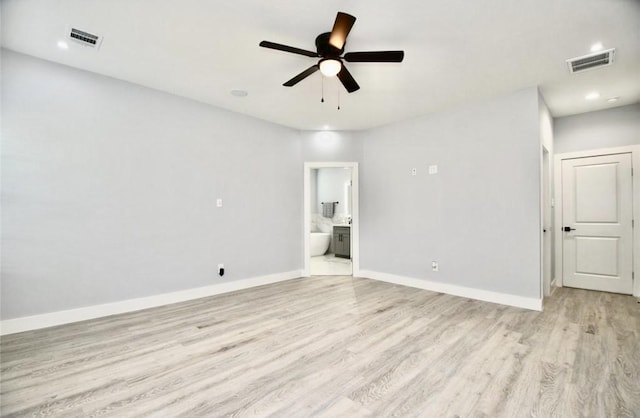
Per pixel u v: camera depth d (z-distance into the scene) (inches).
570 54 109.3
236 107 164.6
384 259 194.9
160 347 98.9
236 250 171.9
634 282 155.2
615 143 160.2
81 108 122.5
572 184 172.7
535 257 135.0
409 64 116.5
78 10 87.0
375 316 127.9
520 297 139.0
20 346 98.8
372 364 87.9
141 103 137.6
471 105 155.8
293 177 202.1
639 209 153.9
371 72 123.0
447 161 164.9
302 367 86.4
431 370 84.6
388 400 71.4
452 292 161.9
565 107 161.6
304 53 93.9
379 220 197.6
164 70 123.3
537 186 134.8
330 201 328.2
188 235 152.6
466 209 157.2
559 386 76.5
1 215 106.7
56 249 117.0
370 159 203.2
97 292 125.9
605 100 151.7
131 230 134.8
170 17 89.7
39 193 113.7
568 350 95.7
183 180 151.1
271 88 139.8
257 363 88.7
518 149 140.2
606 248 162.9
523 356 92.1
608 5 83.1
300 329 114.0
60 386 76.9
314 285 182.5
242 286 173.9
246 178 176.9
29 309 111.6
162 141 144.2
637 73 123.2
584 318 123.6
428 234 172.9
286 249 197.5
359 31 95.4
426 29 94.5
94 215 125.4
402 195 185.3
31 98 112.2
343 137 207.0
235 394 73.8
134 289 135.4
